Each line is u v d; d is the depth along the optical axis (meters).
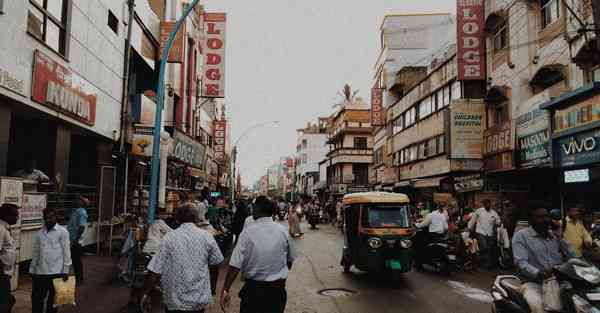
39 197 9.89
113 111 15.66
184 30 25.81
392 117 34.31
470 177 18.67
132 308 7.54
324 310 7.71
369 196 11.16
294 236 24.12
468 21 19.80
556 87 14.23
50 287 6.39
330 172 62.97
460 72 19.66
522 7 16.64
